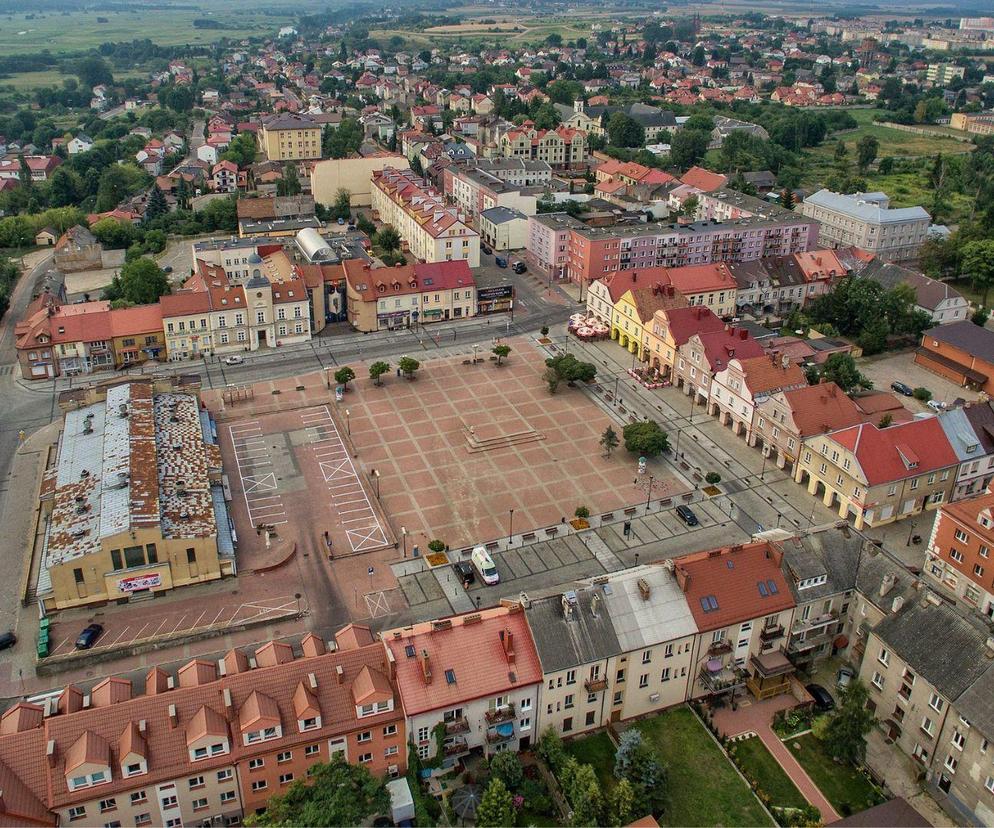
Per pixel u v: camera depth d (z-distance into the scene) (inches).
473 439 6658.5
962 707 3683.6
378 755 3791.8
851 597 4525.1
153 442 5772.6
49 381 7667.3
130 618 4842.5
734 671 4355.3
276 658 3855.8
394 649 3863.2
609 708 4180.6
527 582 5182.1
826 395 6299.2
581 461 6466.5
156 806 3501.5
